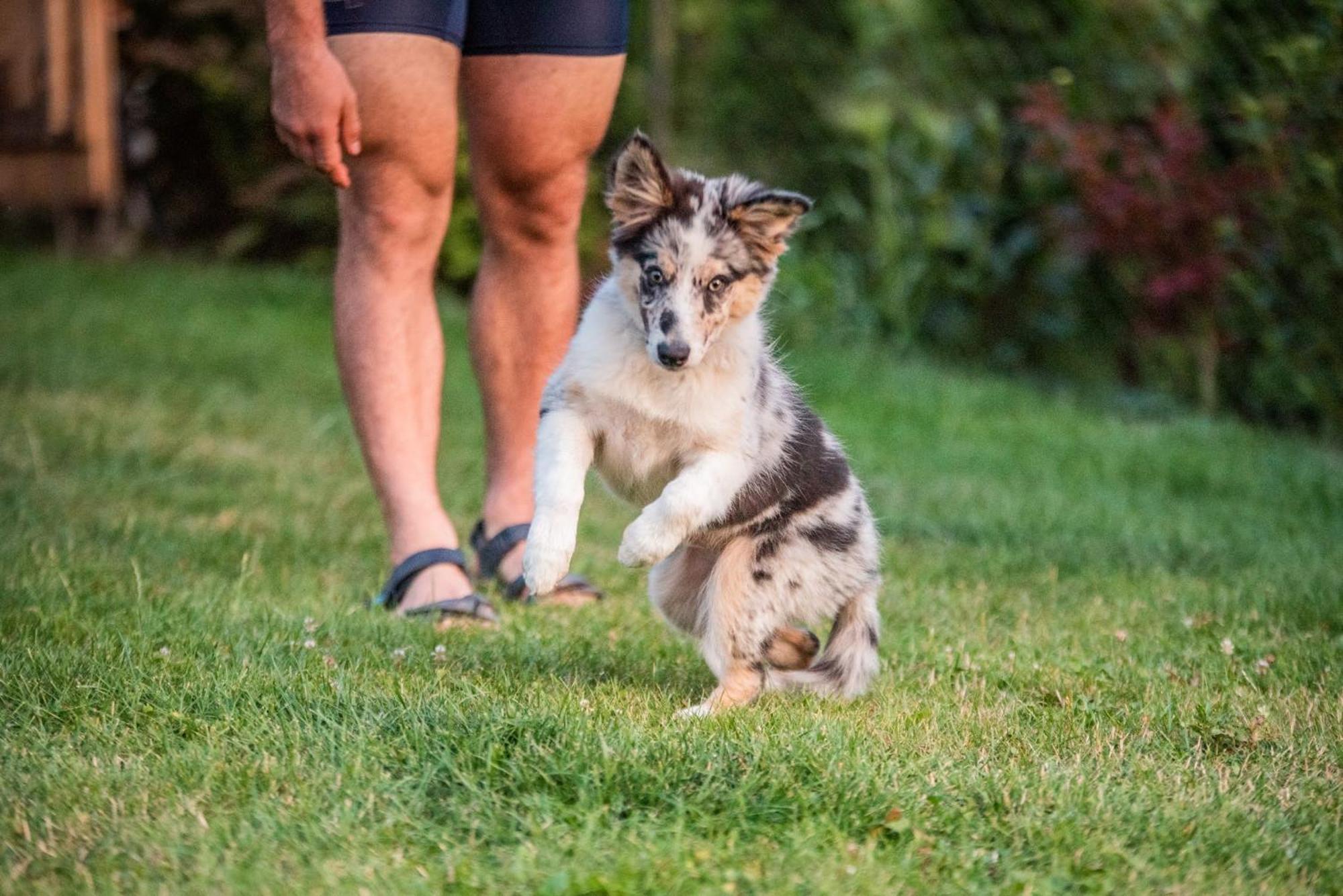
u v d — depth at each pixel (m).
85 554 8.70
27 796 5.11
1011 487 12.71
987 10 18.39
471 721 5.83
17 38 19.12
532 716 5.86
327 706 6.10
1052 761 5.88
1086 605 8.84
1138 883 4.86
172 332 17.86
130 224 24.12
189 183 23.94
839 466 7.37
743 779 5.34
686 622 7.43
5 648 6.72
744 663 6.99
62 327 17.56
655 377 6.97
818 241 19.77
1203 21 16.05
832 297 19.09
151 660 6.64
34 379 14.80
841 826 5.18
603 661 7.41
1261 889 4.84
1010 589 9.29
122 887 4.56
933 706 6.73
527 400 8.97
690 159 20.50
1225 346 16.08
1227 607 8.65
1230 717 6.56
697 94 20.94
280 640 7.14
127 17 22.41
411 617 7.90
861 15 19.23
